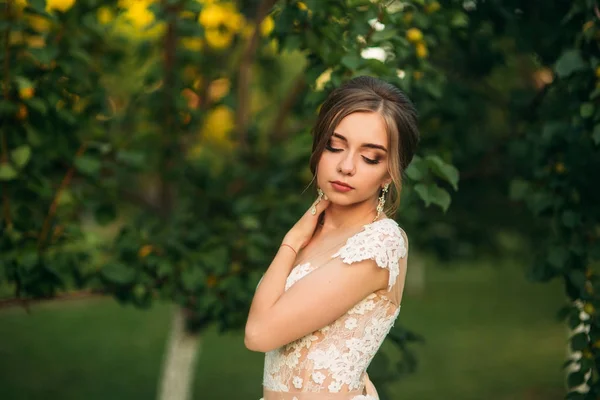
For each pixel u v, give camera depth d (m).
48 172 4.06
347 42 3.03
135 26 4.62
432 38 3.34
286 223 4.23
